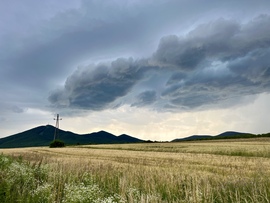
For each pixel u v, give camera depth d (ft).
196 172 54.70
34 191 29.66
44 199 28.55
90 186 31.73
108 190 36.45
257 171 51.72
